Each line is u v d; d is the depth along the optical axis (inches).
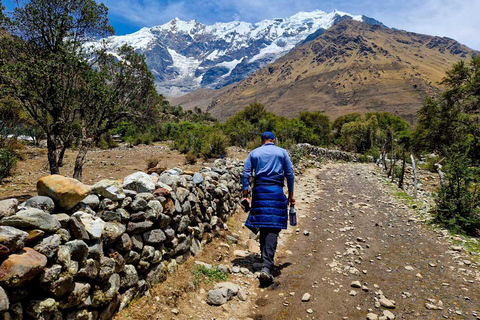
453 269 171.3
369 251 205.8
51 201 88.3
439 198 285.3
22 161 525.0
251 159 160.7
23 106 239.3
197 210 181.8
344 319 120.8
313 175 632.4
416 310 125.8
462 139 962.7
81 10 255.6
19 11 235.6
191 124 1578.5
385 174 707.4
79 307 86.9
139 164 565.0
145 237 124.6
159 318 110.3
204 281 145.7
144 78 296.0
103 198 112.7
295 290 145.9
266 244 150.8
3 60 225.0
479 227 247.0
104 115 281.9
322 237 238.4
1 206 73.2
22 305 72.1
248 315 124.4
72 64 241.6
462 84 1067.9
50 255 76.1
